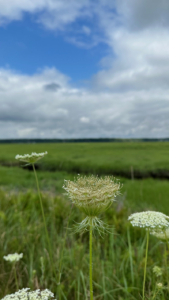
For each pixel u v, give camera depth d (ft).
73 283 10.34
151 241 14.97
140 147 180.45
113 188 5.90
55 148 191.21
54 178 54.90
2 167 75.72
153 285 9.12
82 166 79.87
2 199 21.31
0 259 12.07
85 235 16.06
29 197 22.15
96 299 9.89
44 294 5.45
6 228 15.11
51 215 17.80
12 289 10.45
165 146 186.60
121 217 18.24
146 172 68.74
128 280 10.63
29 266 11.62
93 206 5.74
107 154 125.80
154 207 26.99
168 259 11.59
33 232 14.66
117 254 12.75
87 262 11.60
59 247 12.78
